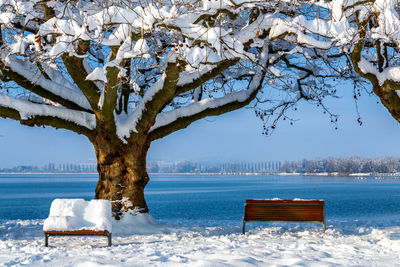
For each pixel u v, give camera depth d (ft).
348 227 40.47
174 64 32.37
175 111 42.39
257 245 27.02
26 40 28.27
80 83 35.96
